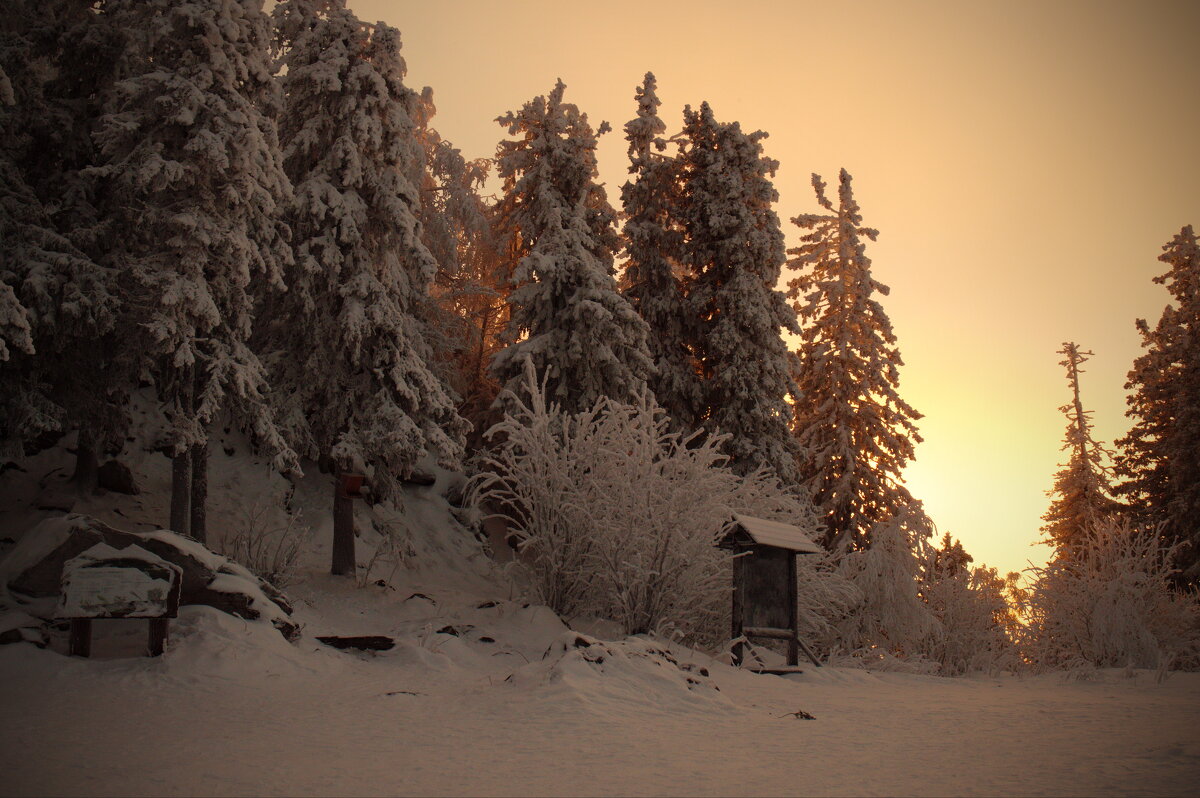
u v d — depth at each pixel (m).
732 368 25.45
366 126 18.47
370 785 5.36
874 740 7.34
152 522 17.17
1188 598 21.58
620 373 23.84
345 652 11.46
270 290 18.20
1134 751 6.84
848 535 28.50
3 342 12.77
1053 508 44.50
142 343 15.39
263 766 5.84
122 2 16.58
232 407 16.33
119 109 16.72
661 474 16.84
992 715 9.26
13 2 16.81
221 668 9.55
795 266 32.94
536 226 26.19
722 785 5.49
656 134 29.83
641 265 28.06
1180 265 36.69
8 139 15.89
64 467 18.16
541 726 7.34
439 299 26.95
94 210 16.73
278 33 23.86
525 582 17.77
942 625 19.94
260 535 15.56
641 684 9.23
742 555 14.35
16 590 10.95
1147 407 35.97
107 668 9.35
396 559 19.75
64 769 5.66
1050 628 20.69
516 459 17.47
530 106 26.67
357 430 18.17
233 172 15.52
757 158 27.81
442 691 9.31
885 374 30.78
